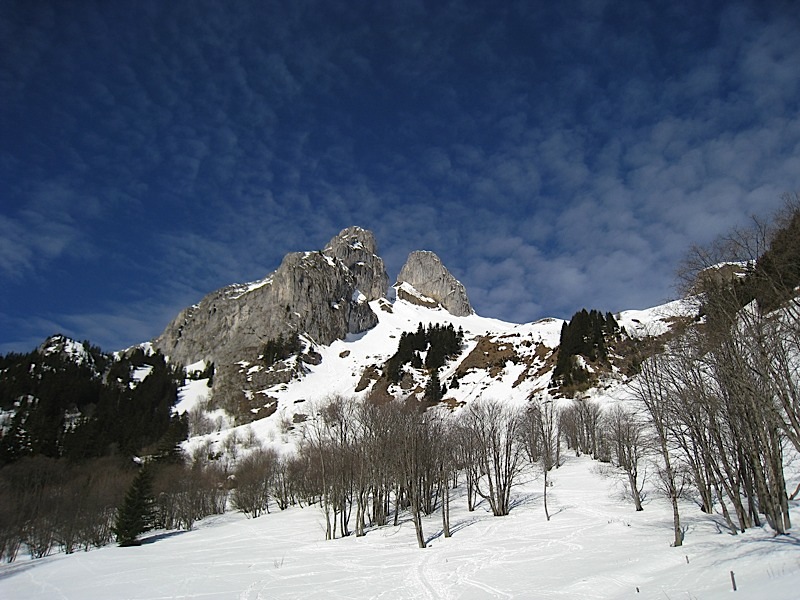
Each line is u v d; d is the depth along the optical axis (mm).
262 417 166875
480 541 47781
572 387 111000
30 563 59094
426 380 167750
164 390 187500
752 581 20875
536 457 84188
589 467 80188
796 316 28016
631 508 54062
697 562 27953
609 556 35219
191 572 44969
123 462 111188
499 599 28969
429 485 66375
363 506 67000
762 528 32469
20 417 130375
